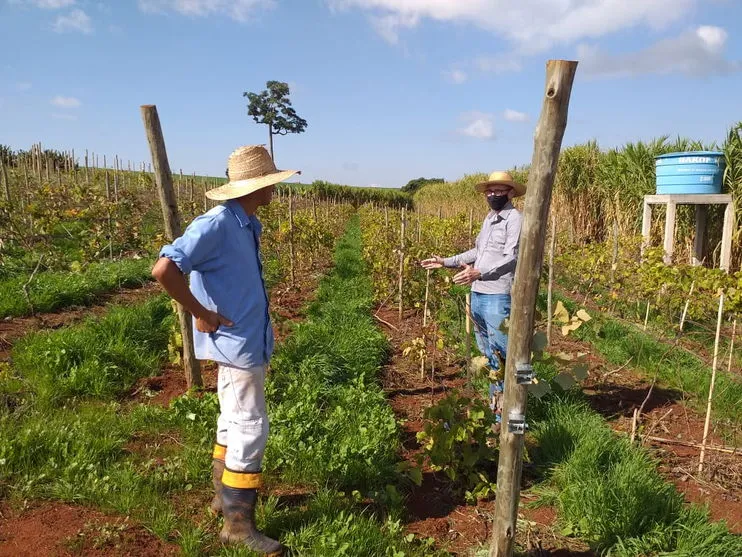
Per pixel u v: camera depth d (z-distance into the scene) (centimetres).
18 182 1700
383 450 413
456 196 3045
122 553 292
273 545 296
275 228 1345
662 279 719
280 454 392
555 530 342
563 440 430
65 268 936
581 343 744
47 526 309
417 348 595
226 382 295
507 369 267
